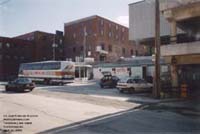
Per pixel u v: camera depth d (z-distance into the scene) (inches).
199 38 1135.0
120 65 2027.6
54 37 3304.6
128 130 405.4
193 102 790.5
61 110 611.5
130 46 3575.3
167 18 970.1
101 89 1380.4
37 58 3240.7
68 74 1811.0
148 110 631.8
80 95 1022.4
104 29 3093.0
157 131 399.2
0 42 2962.6
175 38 964.6
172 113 584.4
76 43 3174.2
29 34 3371.1
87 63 2449.6
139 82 1121.4
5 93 1141.7
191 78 1090.1
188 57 927.7
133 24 1446.9
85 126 434.0
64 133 384.8
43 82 1920.5
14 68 3070.9
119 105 714.2
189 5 898.7
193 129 414.0
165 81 1085.1
